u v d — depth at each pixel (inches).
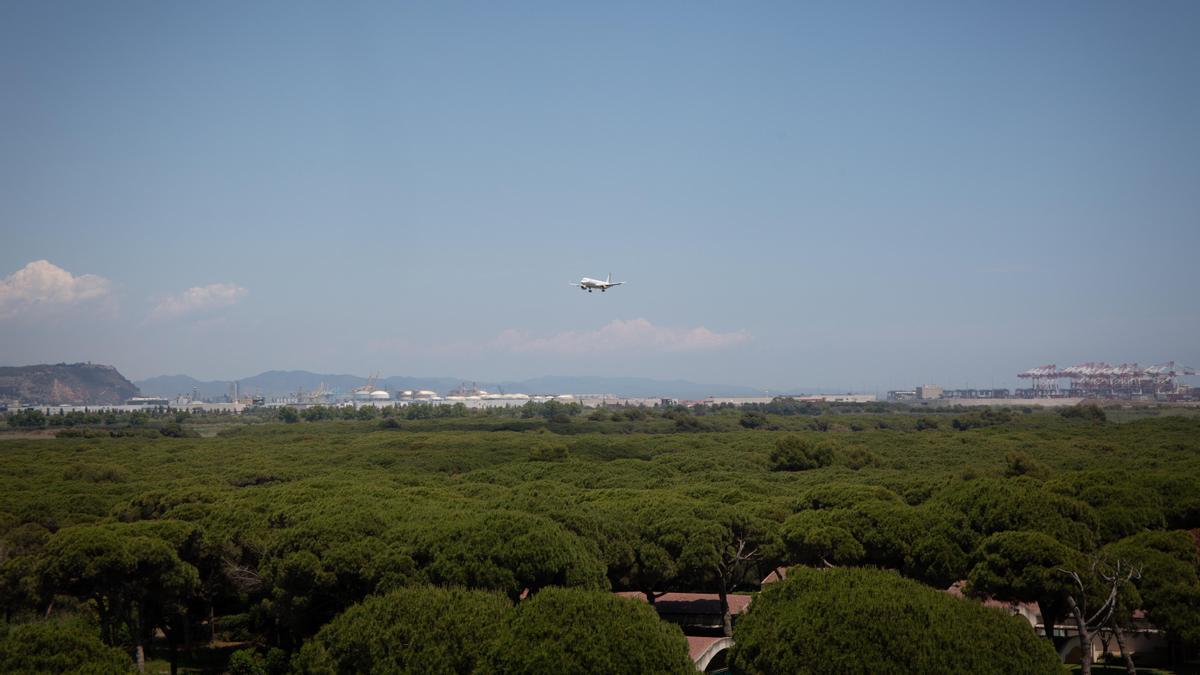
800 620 1350.9
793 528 2164.1
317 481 2886.3
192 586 1973.4
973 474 3307.1
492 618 1417.3
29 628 1430.9
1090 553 1916.8
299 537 1893.5
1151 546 1952.5
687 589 2527.1
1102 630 1726.1
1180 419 5940.0
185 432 7495.1
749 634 1427.2
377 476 3659.0
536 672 1251.2
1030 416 7495.1
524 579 1734.7
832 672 1248.2
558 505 2319.1
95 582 1878.7
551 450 4453.7
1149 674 1841.8
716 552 2059.5
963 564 2005.4
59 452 5004.9
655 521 2234.3
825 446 4215.1
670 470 3887.8
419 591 1509.6
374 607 1462.8
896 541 2074.3
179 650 2228.1
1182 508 2429.9
